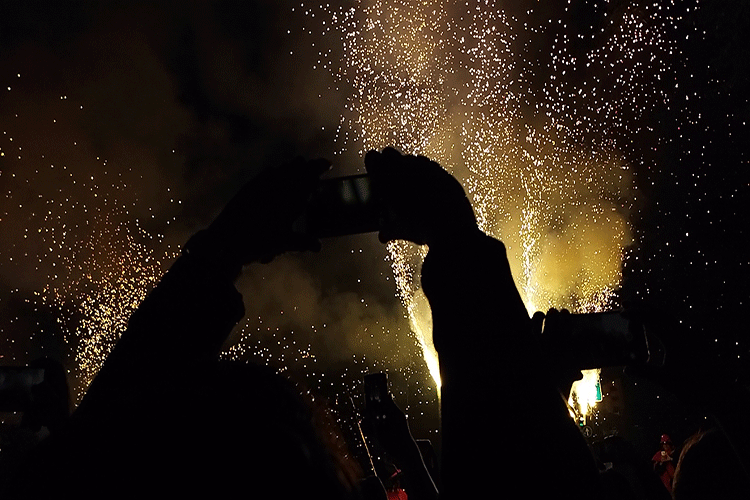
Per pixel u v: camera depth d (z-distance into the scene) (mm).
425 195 671
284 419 417
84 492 384
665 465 2990
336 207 772
